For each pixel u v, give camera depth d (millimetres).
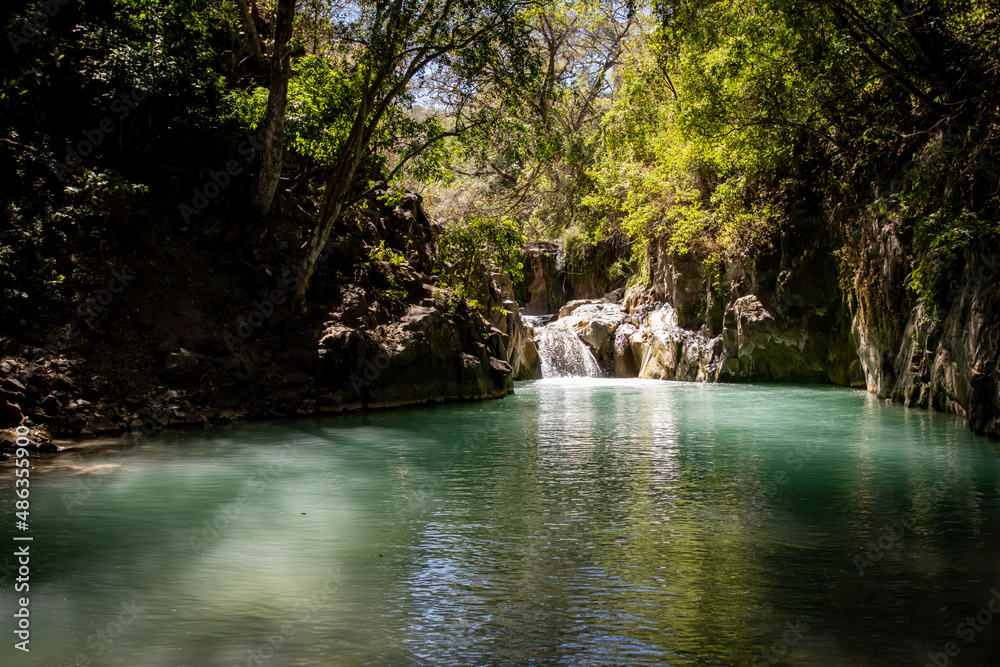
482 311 26344
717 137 22938
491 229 24594
